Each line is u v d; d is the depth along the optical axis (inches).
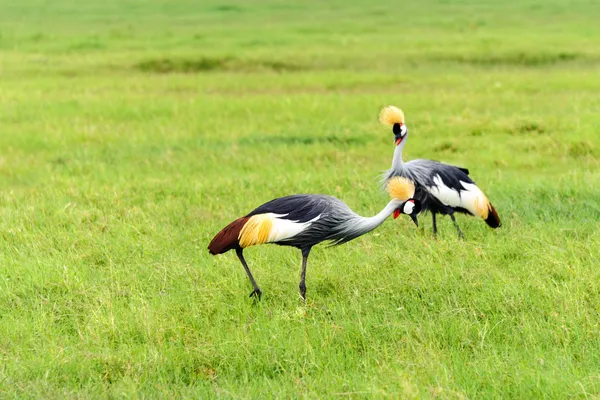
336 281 414.3
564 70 1146.0
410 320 362.3
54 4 2017.7
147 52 1300.4
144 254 458.0
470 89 1008.9
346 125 842.8
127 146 777.6
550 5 1788.9
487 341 343.9
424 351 331.0
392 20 1642.5
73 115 909.2
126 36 1499.8
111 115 910.4
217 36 1465.3
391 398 286.7
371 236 485.4
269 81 1103.6
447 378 302.2
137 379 315.6
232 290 407.5
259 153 734.5
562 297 374.3
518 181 604.4
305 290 394.3
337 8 1867.6
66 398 298.8
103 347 346.6
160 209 545.0
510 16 1657.2
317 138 790.5
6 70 1192.8
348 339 346.0
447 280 400.8
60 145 784.3
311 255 460.1
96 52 1339.8
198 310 377.7
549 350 331.0
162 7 1952.5
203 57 1237.7
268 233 382.9
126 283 415.5
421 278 401.4
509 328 355.3
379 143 770.2
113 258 452.4
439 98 952.9
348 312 376.5
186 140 795.4
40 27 1644.9
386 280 406.0
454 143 738.2
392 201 402.6
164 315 374.0
